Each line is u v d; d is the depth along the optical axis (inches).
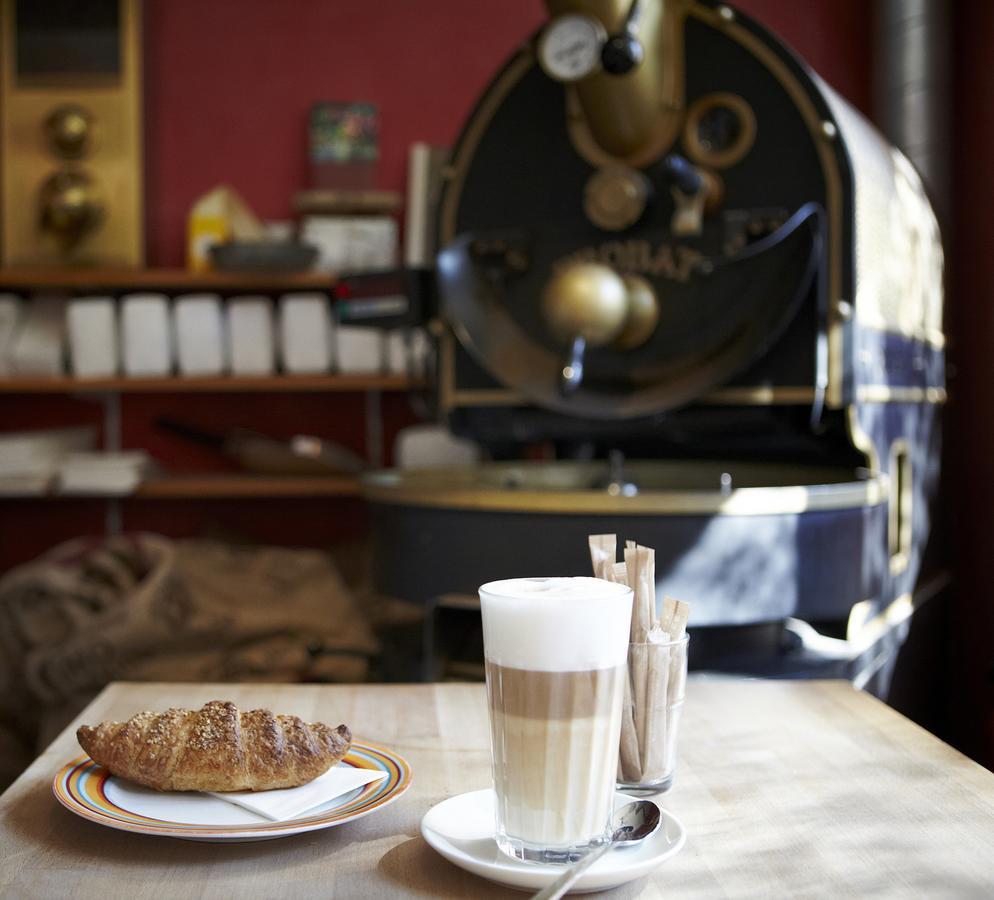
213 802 30.8
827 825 31.2
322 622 104.3
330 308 131.3
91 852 29.1
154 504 137.6
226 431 138.2
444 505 70.6
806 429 82.0
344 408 139.3
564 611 27.6
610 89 78.5
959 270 117.7
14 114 134.4
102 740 32.2
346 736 32.9
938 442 107.0
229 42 138.3
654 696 33.2
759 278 76.7
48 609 102.2
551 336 84.2
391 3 138.3
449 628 75.4
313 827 28.9
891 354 86.4
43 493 124.1
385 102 138.5
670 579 65.4
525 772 27.8
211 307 126.7
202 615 100.7
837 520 70.8
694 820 31.7
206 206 128.2
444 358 89.6
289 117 138.6
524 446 104.8
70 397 138.0
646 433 85.0
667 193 81.6
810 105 77.9
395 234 133.0
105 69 134.4
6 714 100.4
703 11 80.4
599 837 28.2
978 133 116.0
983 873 28.0
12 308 128.9
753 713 42.4
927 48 115.5
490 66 138.2
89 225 133.1
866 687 75.0
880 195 84.4
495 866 26.5
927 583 99.9
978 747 114.3
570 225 85.3
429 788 34.1
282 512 137.9
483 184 88.0
